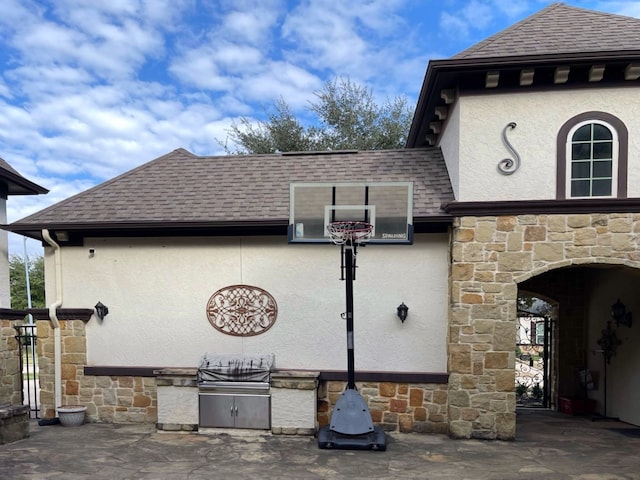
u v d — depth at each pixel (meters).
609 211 5.48
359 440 5.35
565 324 8.32
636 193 5.50
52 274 6.75
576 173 5.66
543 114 5.70
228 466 4.79
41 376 6.68
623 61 5.22
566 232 5.58
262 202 6.54
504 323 5.67
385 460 4.97
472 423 5.71
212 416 5.98
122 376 6.54
